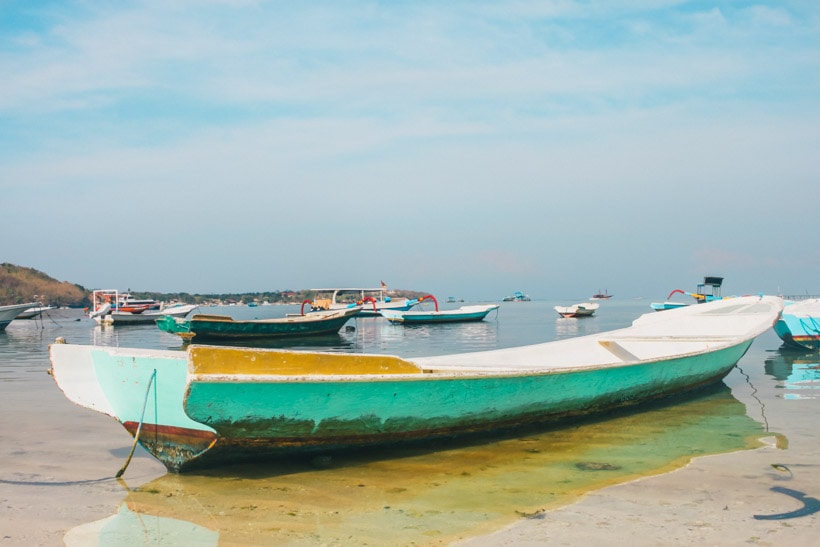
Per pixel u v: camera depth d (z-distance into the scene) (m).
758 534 5.93
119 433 10.26
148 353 8.30
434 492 7.20
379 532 6.07
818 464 8.13
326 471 8.01
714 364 13.36
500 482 7.56
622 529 6.09
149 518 6.46
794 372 16.92
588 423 10.83
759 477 7.62
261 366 8.00
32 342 32.88
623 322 51.19
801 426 10.41
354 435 8.21
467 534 6.01
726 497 6.94
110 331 45.25
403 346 28.55
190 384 6.84
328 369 8.73
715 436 9.81
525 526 6.20
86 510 6.70
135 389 7.87
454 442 9.30
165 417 7.69
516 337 34.53
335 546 5.75
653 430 10.28
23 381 16.39
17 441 9.72
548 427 10.33
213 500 6.98
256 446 7.72
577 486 7.40
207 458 7.68
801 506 6.62
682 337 15.27
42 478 7.83
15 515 6.57
